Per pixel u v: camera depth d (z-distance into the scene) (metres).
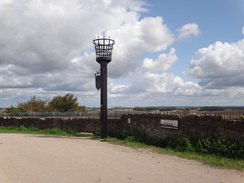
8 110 37.53
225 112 11.55
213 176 7.81
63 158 10.49
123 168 8.85
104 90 17.00
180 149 12.16
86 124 21.34
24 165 9.21
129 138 15.62
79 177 7.71
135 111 17.31
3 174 7.97
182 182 7.23
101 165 9.28
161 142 13.90
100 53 16.97
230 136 10.77
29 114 28.09
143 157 10.77
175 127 13.45
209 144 11.30
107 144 14.46
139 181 7.34
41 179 7.46
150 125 15.40
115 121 18.78
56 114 25.31
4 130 24.75
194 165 9.29
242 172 8.24
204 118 11.97
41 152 11.85
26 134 20.73
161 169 8.71
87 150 12.44
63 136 19.11
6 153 11.57
